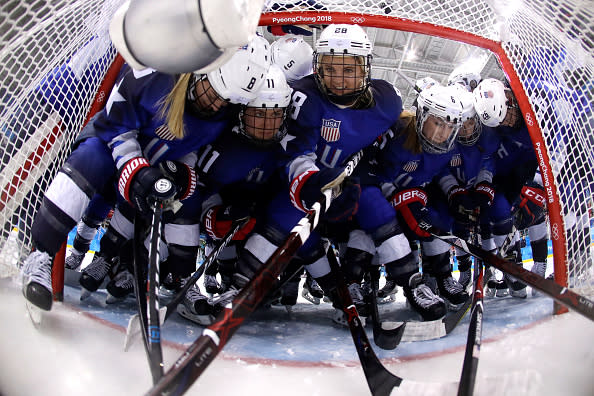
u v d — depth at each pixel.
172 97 2.17
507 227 3.81
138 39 1.19
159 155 2.45
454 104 2.80
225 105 2.28
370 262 3.32
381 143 3.12
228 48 1.23
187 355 1.38
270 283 1.71
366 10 2.92
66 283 3.06
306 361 1.97
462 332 2.57
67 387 1.44
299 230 1.94
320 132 2.79
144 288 2.12
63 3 2.17
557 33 2.51
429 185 3.70
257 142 2.57
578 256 2.65
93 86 2.66
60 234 2.13
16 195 2.32
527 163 3.74
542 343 1.99
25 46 2.13
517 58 2.80
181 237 2.55
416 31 2.91
